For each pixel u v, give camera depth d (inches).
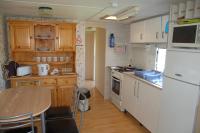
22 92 100.6
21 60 151.2
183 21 82.9
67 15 138.7
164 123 95.3
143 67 163.5
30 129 79.7
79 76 173.6
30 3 98.1
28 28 138.9
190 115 77.3
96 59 226.1
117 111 155.2
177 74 84.0
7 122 64.6
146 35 137.3
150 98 112.1
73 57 163.2
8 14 138.5
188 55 77.3
